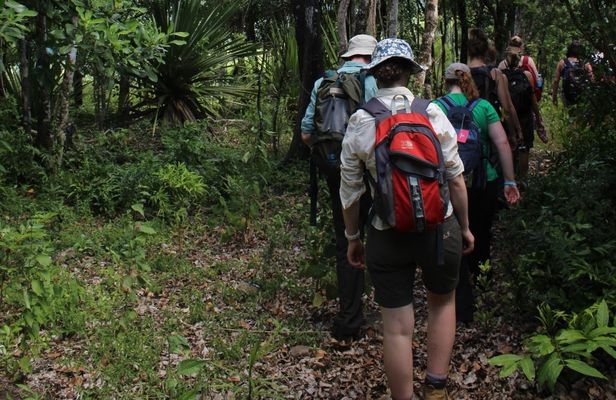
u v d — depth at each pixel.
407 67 3.28
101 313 4.68
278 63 11.65
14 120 8.08
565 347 2.98
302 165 8.73
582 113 6.84
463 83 4.44
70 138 8.34
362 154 3.18
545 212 4.37
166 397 3.71
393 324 3.28
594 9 5.84
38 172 7.59
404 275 3.26
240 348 4.29
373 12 7.08
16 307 4.66
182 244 6.38
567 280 3.81
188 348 3.69
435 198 3.01
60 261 5.61
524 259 4.03
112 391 3.79
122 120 11.20
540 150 9.55
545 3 6.66
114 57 6.29
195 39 11.02
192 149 8.12
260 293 5.18
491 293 4.43
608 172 5.47
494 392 3.57
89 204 7.09
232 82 11.90
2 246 3.71
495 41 9.86
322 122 4.21
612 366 3.54
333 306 4.96
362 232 4.36
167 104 11.10
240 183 7.16
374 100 3.25
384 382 3.83
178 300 5.16
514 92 6.88
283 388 3.77
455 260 3.28
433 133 3.09
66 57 6.74
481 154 4.38
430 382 3.38
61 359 4.15
